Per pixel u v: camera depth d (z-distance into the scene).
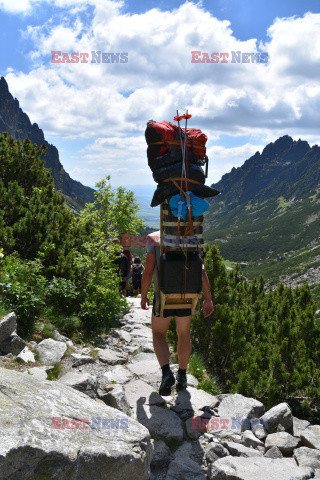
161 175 3.44
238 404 4.25
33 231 10.91
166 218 3.47
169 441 3.50
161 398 4.25
